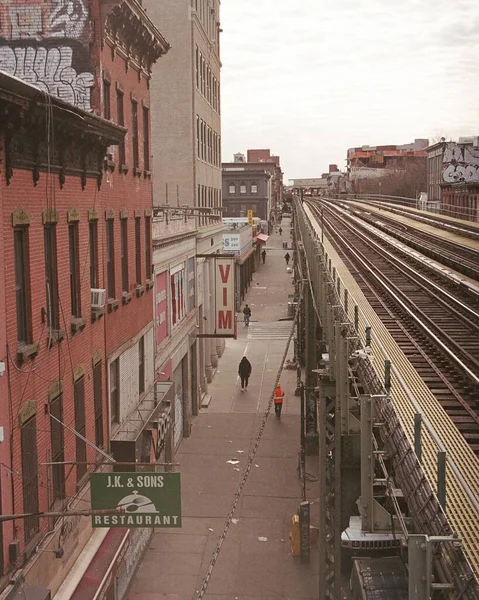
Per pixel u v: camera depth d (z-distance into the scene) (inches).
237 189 4547.2
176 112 1449.3
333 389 552.1
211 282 1449.3
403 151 6220.5
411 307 775.7
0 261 434.3
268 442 1076.5
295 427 1149.7
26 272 487.2
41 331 505.0
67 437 557.6
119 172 749.3
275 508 840.3
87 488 593.9
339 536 530.9
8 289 450.3
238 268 2303.2
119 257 751.1
